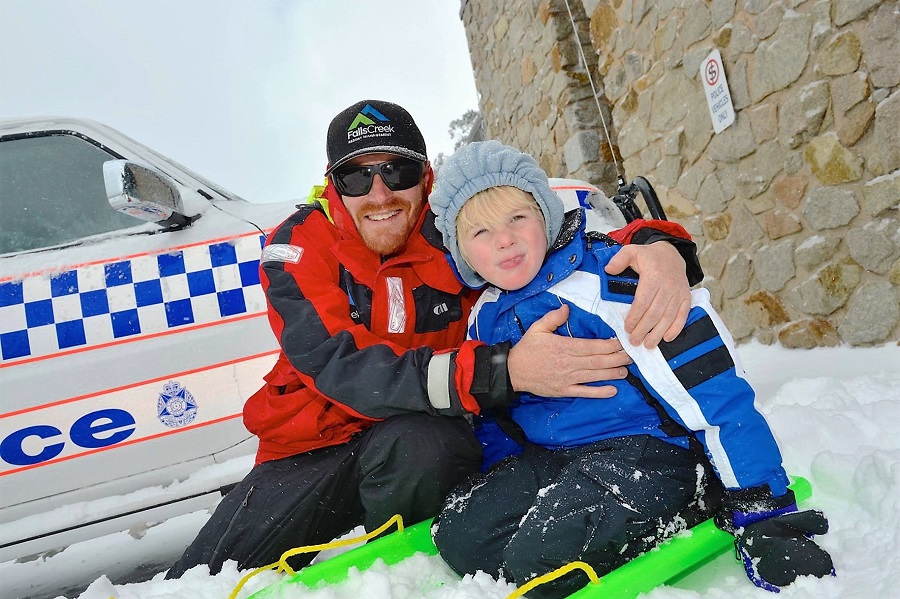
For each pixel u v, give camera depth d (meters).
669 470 1.23
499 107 6.67
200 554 1.60
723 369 1.18
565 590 1.18
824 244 2.75
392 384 1.41
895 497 1.20
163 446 2.05
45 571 2.10
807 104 2.74
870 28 2.41
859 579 1.01
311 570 1.34
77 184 2.29
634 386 1.30
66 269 2.09
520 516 1.31
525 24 5.57
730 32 3.17
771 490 1.14
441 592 1.23
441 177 1.49
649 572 1.12
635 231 1.56
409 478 1.50
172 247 2.18
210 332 2.13
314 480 1.58
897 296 2.45
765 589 1.08
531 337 1.33
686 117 3.63
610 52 4.40
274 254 1.66
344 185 1.64
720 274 3.51
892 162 2.39
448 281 1.69
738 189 3.27
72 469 1.99
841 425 1.62
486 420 1.68
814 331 2.86
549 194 1.44
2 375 1.98
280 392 1.71
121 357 2.06
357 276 1.67
